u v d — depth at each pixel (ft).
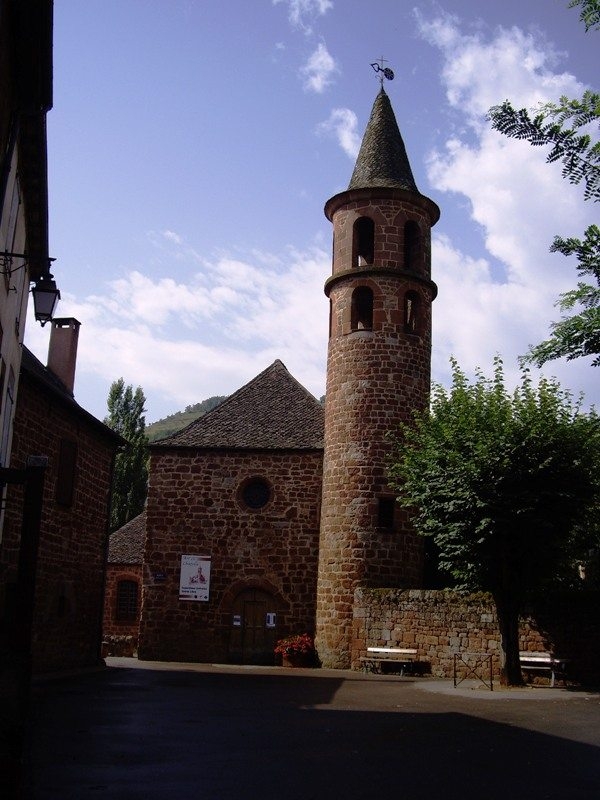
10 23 35.24
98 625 79.46
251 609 92.58
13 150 39.24
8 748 22.93
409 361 88.33
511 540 62.90
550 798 24.13
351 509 84.58
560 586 75.20
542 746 33.47
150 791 24.21
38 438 64.28
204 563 94.07
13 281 48.32
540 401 66.28
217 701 49.24
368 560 82.84
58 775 26.23
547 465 61.93
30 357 73.67
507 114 16.47
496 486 62.23
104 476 80.64
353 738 35.19
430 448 67.92
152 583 94.32
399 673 75.05
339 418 87.81
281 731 36.96
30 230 54.85
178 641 92.63
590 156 16.35
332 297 92.68
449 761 30.01
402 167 94.32
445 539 64.18
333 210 94.68
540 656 66.80
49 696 49.57
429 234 94.38
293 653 84.53
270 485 94.84
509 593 63.00
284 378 105.91
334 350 90.33
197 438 97.91
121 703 46.88
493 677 70.59
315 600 91.15
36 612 65.05
